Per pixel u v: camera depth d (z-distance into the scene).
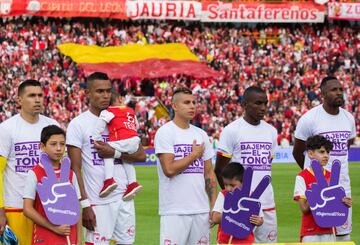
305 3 58.78
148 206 24.00
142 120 46.59
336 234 13.30
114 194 12.52
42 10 53.88
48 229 11.05
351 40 58.88
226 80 53.72
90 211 12.09
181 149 12.55
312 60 56.69
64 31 54.03
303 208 12.61
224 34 58.19
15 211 11.89
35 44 51.53
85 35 54.66
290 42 58.44
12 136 11.84
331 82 13.62
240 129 13.30
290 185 30.23
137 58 50.72
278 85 53.56
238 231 11.44
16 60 50.09
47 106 46.81
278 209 23.58
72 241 11.20
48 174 11.01
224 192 11.96
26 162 11.91
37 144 11.97
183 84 50.75
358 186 30.25
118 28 57.03
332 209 12.20
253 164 13.29
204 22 59.09
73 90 48.25
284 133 47.75
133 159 12.65
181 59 51.78
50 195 10.96
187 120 12.64
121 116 12.57
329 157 13.45
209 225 12.73
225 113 49.72
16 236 11.88
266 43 57.97
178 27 57.88
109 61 49.84
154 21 58.09
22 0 53.25
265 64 55.81
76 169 12.23
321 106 13.91
